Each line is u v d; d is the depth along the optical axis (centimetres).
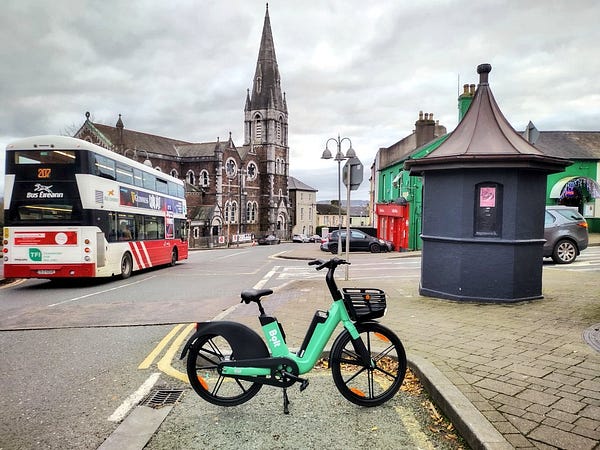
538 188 805
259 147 8175
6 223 1251
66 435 358
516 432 319
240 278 1503
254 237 7450
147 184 1709
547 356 491
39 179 1242
